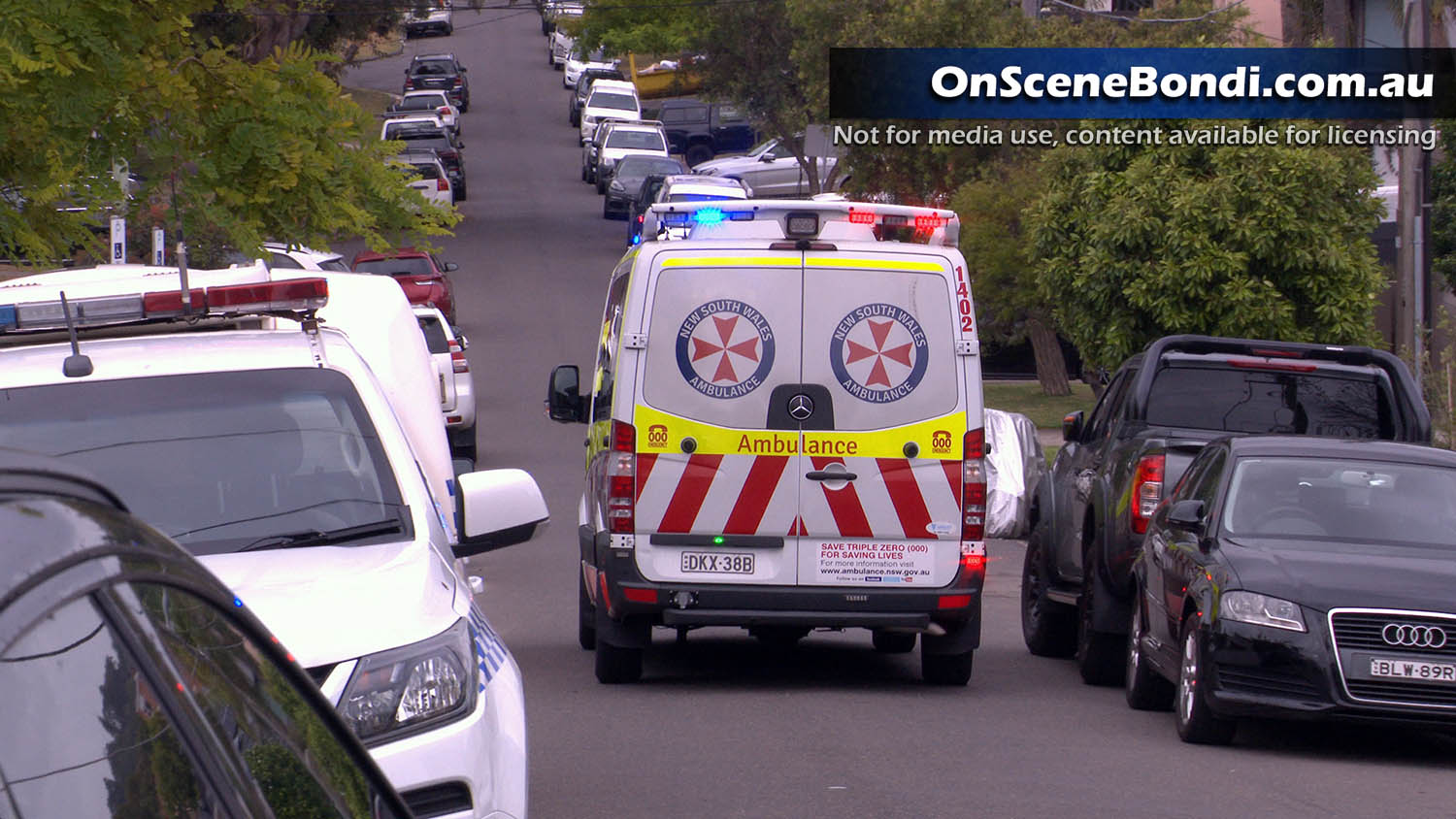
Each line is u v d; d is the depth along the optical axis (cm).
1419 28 8144
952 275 4025
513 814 1919
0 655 766
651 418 3962
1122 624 4438
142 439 2212
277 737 1001
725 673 4459
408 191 5156
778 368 3978
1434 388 8069
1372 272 7412
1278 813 2945
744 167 17888
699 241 3991
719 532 3959
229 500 2156
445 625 1911
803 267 3988
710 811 2897
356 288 4178
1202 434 4609
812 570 3978
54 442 2183
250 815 919
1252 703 3434
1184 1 13075
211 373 2328
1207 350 4819
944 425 4009
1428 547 3703
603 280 16325
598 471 4222
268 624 1788
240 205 4722
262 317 2578
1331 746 3675
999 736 3628
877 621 3991
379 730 1775
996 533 7806
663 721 3703
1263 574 3500
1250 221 7212
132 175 4591
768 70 17962
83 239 4762
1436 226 10081
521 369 12325
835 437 3975
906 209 4097
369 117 5097
